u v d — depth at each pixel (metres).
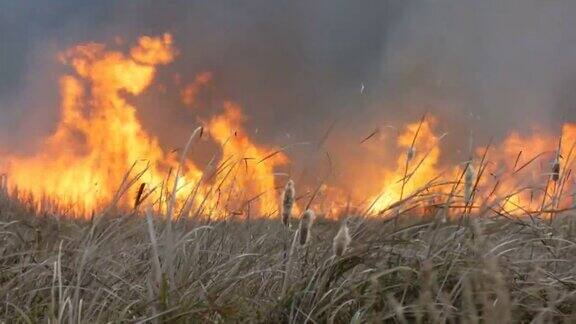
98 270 5.89
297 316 4.95
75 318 4.66
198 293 5.11
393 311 4.58
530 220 6.17
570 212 6.21
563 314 4.56
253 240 6.50
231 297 5.14
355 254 5.12
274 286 5.54
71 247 6.52
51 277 5.91
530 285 5.02
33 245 6.70
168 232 5.21
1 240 6.92
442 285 4.60
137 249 6.36
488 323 3.79
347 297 5.04
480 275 4.52
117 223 6.41
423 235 5.52
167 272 5.20
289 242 6.05
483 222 5.28
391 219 5.48
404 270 5.10
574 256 5.86
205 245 6.19
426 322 4.65
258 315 5.02
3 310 5.38
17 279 5.70
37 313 5.26
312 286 5.20
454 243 5.25
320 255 5.67
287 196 4.79
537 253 6.13
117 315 4.90
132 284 5.56
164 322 4.52
